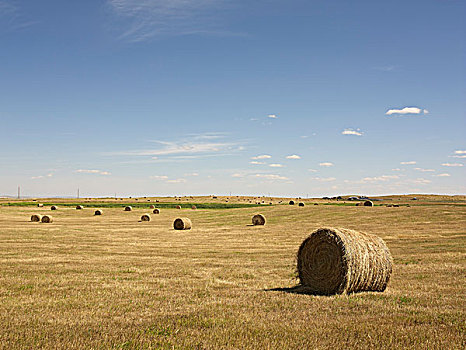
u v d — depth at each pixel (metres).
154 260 18.95
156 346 6.78
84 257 19.67
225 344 6.88
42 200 118.38
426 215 42.44
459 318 8.52
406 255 19.69
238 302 10.20
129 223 45.44
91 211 66.69
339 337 7.23
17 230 34.25
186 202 103.75
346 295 11.67
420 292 11.79
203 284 12.99
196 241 27.94
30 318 8.55
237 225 41.50
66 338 7.14
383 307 9.69
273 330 7.63
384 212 47.06
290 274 15.30
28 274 14.55
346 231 13.02
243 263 18.02
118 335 7.33
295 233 32.72
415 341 6.99
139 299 10.56
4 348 6.63
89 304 9.93
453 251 20.62
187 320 8.29
